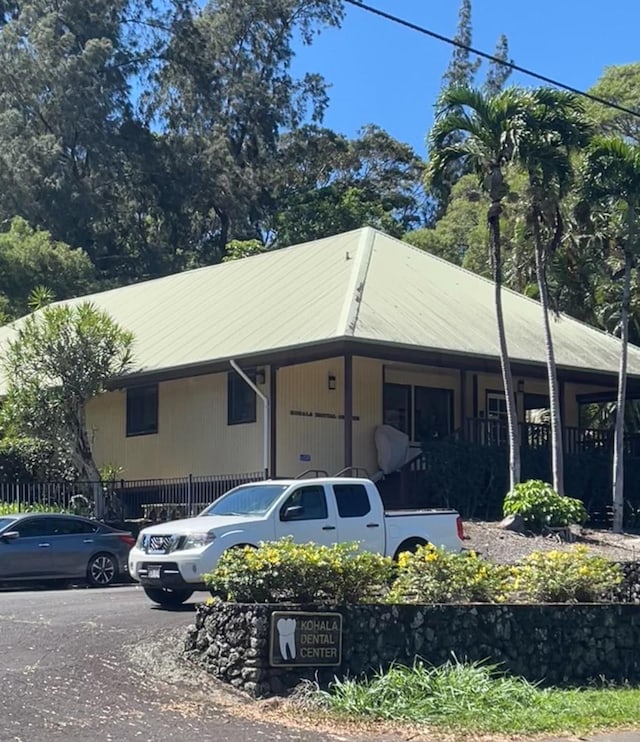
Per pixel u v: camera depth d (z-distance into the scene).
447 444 27.38
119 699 10.47
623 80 48.41
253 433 28.27
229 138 71.19
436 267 32.88
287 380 28.08
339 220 64.56
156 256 67.06
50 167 61.75
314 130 73.44
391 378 30.11
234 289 32.41
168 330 30.86
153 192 66.38
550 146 25.22
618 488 27.77
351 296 27.11
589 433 31.77
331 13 72.69
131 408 31.97
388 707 10.71
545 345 29.55
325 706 10.74
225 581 11.80
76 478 29.27
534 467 28.62
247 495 17.09
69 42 63.66
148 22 69.19
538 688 12.16
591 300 37.56
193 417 30.05
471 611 12.23
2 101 63.34
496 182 25.77
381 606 11.73
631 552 23.61
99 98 63.84
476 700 11.02
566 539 24.61
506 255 37.44
